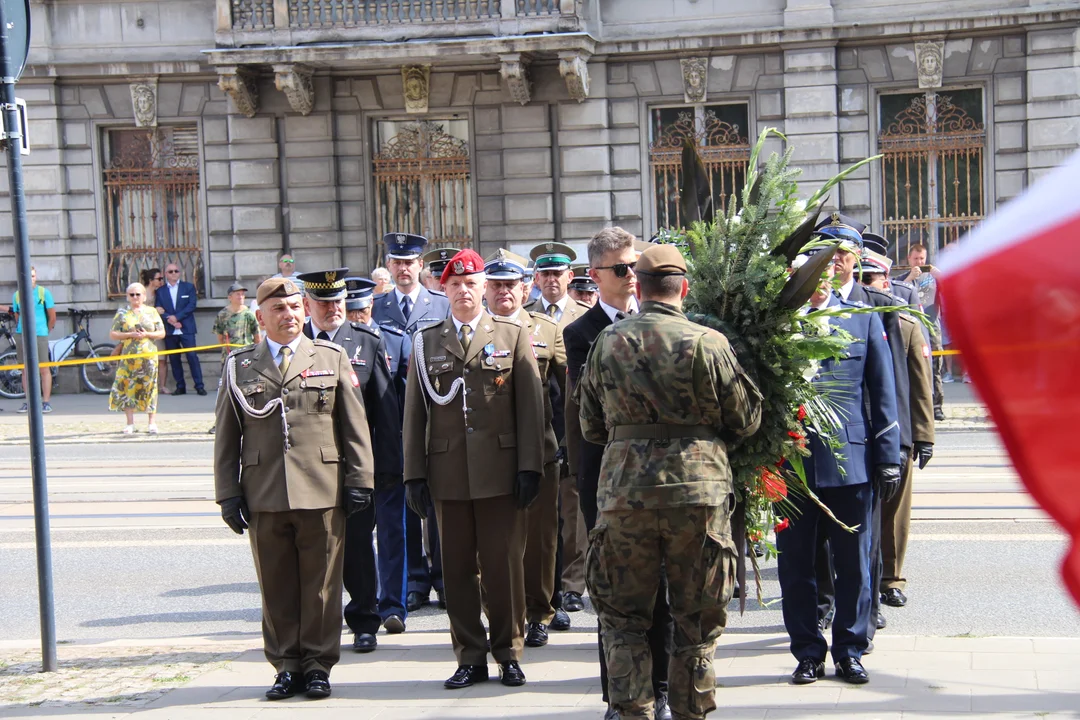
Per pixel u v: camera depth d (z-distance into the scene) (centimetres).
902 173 2222
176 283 2331
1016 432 252
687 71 2250
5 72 695
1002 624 759
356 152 2359
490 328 684
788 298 568
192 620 842
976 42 2162
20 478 1431
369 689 659
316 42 2248
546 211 2309
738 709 594
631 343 525
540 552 748
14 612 870
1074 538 251
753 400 534
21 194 699
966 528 1020
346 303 827
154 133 2419
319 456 657
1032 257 249
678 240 645
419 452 679
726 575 523
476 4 2222
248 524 661
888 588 809
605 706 615
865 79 2205
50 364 1908
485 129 2328
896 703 593
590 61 2264
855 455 639
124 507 1234
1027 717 565
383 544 797
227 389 664
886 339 697
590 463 607
